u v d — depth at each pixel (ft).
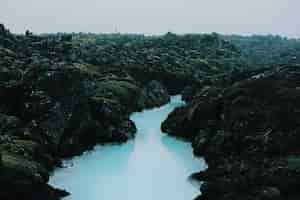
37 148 153.17
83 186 144.66
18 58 288.71
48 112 172.14
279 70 222.28
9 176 118.62
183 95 363.35
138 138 217.36
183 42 619.67
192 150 193.06
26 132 159.22
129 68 371.35
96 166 167.43
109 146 199.00
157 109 316.40
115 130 206.90
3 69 212.64
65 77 191.83
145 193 139.54
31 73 192.54
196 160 177.06
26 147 147.64
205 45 629.10
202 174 150.41
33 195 118.83
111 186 144.97
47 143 163.32
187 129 215.51
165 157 182.29
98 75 312.29
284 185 110.83
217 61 508.12
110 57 394.93
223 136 171.42
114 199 133.59
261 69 264.93
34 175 128.16
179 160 177.47
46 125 168.45
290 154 134.82
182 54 518.37
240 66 507.71
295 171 115.55
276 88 187.52
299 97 171.12
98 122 203.82
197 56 523.70
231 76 284.82
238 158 147.95
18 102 172.86
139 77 369.09
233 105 187.21
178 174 158.71
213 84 327.88
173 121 230.68
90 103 208.74
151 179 153.38
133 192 140.26
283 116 159.84
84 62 352.90
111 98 249.75
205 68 461.37
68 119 183.21
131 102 294.46
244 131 164.55
